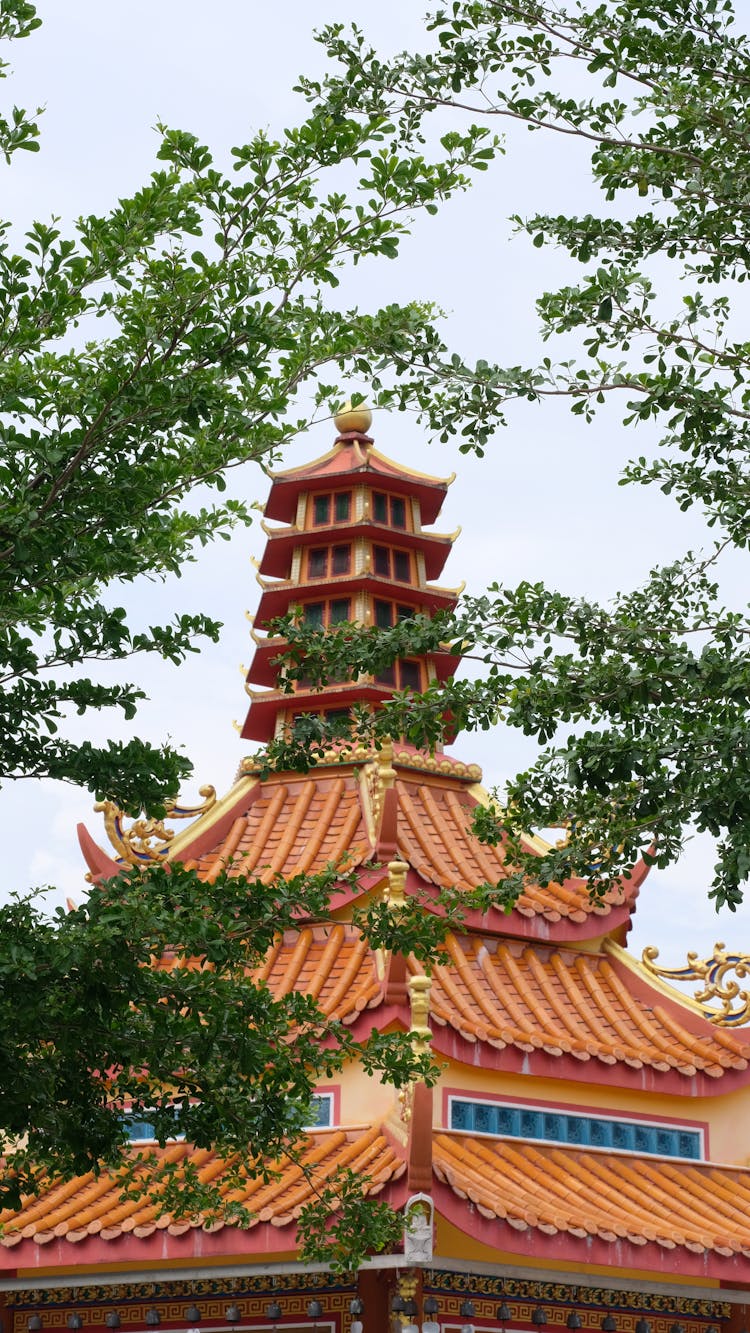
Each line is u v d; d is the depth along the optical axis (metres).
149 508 17.03
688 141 18.27
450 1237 22.73
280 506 35.81
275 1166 22.83
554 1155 24.94
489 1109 25.12
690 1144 26.62
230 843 30.12
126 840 29.25
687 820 16.62
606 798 18.27
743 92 18.50
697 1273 22.38
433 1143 23.42
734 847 16.12
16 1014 15.27
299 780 31.27
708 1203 24.95
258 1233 21.12
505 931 27.62
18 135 16.45
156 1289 24.12
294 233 16.98
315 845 28.97
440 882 27.45
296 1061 17.58
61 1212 22.62
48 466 15.82
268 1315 23.33
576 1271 23.66
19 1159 18.83
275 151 16.34
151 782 17.38
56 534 15.95
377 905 19.38
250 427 17.09
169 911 15.99
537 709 17.02
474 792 31.66
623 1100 26.31
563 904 28.59
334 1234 19.11
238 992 16.38
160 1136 17.59
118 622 17.05
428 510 35.78
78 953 14.89
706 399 17.33
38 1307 24.59
